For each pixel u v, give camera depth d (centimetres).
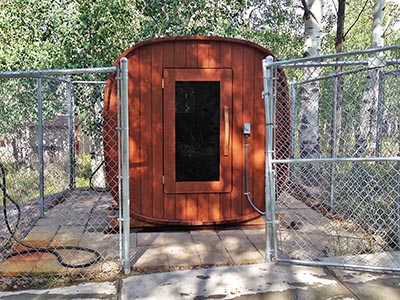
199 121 455
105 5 825
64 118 731
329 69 827
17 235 444
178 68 447
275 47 1282
